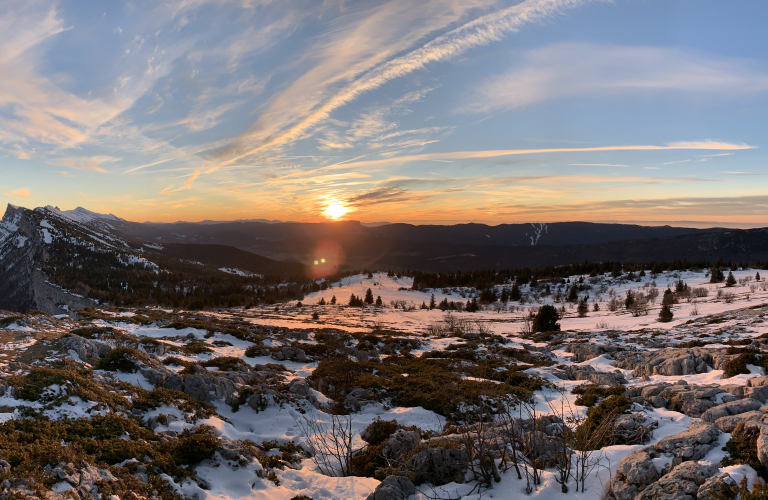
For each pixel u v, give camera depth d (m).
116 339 22.06
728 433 9.66
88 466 9.03
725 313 57.31
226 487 10.66
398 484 9.33
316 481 11.52
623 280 140.25
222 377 18.64
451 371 27.62
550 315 59.25
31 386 12.01
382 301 140.25
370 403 19.41
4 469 8.00
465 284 182.25
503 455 9.73
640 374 25.36
